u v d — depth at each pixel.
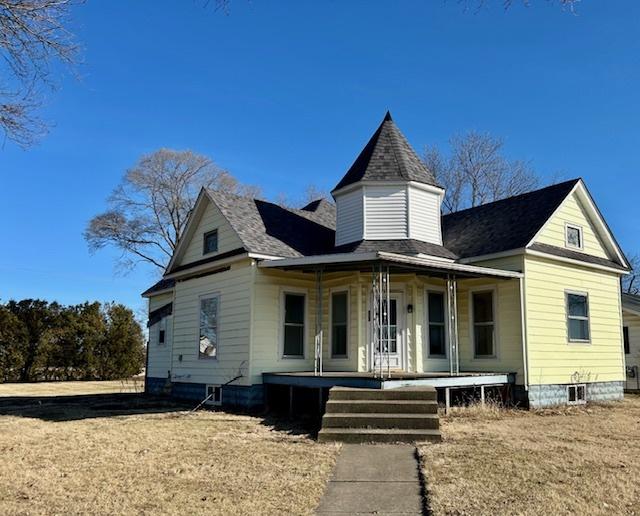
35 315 28.03
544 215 14.59
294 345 14.27
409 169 15.25
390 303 13.94
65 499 5.72
